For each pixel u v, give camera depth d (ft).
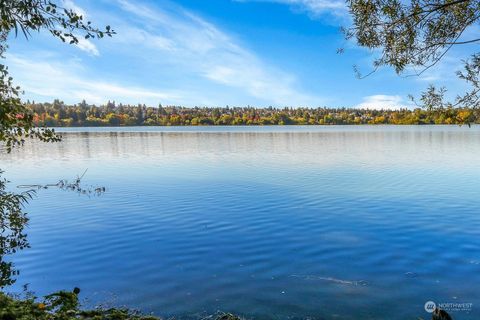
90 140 299.58
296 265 38.88
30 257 41.96
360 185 86.48
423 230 50.88
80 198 76.18
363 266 38.40
